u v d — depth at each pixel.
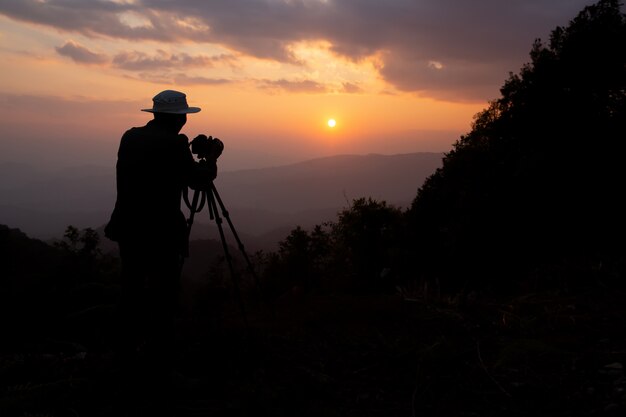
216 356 3.85
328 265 16.31
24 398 3.19
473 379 3.42
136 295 3.30
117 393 3.24
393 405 3.14
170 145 3.29
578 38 18.42
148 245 3.25
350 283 12.47
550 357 3.66
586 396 3.04
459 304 5.23
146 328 3.61
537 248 13.72
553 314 4.66
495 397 3.15
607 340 3.92
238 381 3.51
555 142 16.69
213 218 3.93
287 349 4.10
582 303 5.00
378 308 5.20
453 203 19.45
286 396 3.26
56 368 3.84
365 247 17.36
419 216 21.11
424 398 3.20
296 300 5.85
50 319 5.59
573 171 14.95
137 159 3.24
